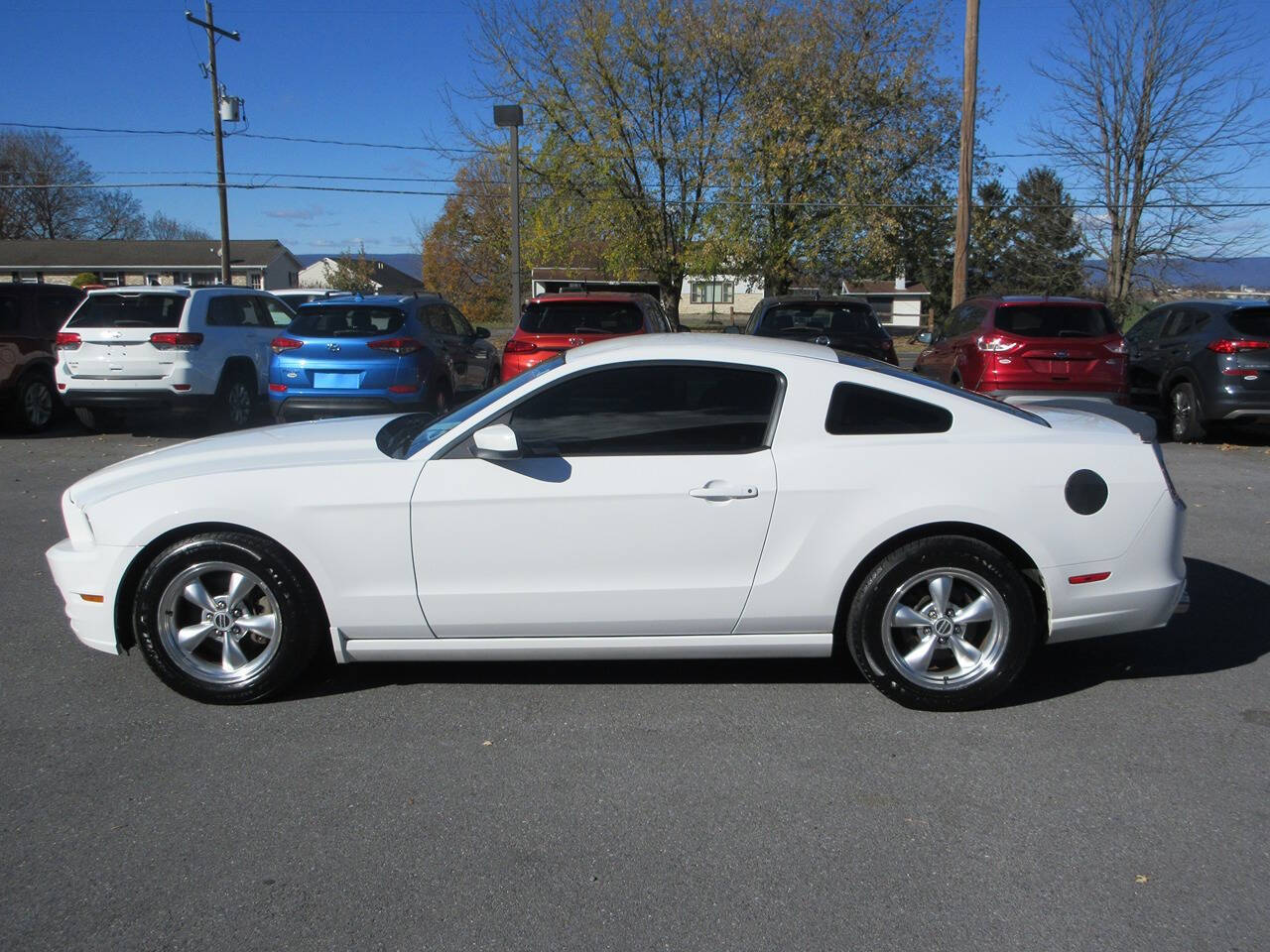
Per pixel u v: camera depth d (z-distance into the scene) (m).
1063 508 4.36
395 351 11.05
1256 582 6.45
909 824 3.54
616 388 4.45
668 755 4.07
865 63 29.58
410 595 4.38
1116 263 30.14
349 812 3.62
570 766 3.97
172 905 3.07
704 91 29.41
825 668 5.00
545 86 28.97
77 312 12.09
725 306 60.09
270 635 4.48
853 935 2.93
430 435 4.62
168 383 11.87
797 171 29.55
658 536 4.35
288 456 4.59
